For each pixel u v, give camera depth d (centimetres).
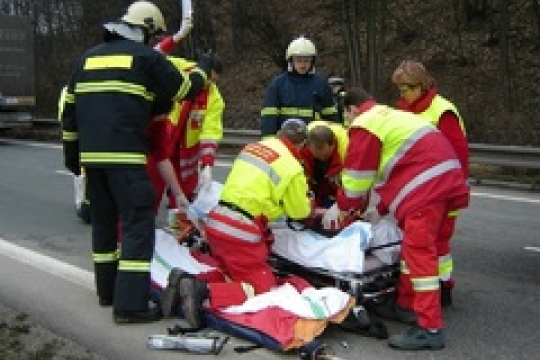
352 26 1858
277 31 1966
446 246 539
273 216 521
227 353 456
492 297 579
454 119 535
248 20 1981
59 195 1036
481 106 1545
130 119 493
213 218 524
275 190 511
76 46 2545
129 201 499
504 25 1554
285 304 473
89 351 458
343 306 477
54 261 677
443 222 522
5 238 775
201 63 539
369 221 531
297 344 449
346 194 494
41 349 459
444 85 1672
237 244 512
